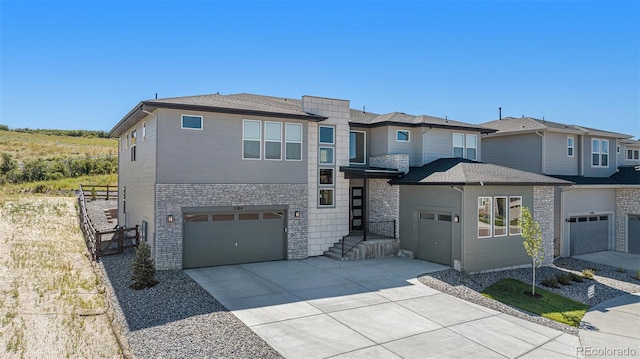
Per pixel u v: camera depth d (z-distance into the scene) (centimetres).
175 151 1405
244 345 805
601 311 1222
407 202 1756
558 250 2012
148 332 855
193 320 930
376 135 2044
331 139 1780
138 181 1698
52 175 3516
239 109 1477
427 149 2020
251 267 1495
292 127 1641
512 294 1316
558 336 970
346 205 1805
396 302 1129
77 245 1678
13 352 762
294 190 1647
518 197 1659
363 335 888
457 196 1531
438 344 861
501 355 831
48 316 944
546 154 2178
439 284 1315
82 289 1148
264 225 1600
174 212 1405
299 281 1312
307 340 847
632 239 2208
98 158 4131
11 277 1212
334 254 1678
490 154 2445
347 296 1166
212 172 1470
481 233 1552
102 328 887
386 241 1753
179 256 1416
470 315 1055
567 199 2050
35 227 1891
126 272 1321
